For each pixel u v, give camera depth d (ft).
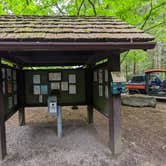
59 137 14.51
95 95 16.46
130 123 18.49
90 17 14.92
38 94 17.38
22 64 18.10
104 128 16.83
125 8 25.40
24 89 17.37
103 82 13.26
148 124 18.16
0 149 10.78
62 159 10.95
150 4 26.81
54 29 10.84
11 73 14.21
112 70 10.92
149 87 35.88
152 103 28.04
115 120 11.17
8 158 11.09
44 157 11.21
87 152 11.80
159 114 22.88
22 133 15.52
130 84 40.34
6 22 12.22
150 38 9.29
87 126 17.49
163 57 74.74
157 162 10.50
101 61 14.94
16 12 24.82
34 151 12.03
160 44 69.72
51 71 17.39
